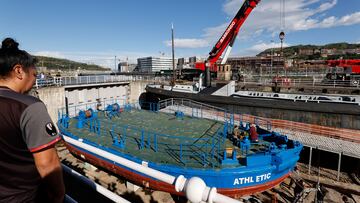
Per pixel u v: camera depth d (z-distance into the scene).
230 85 22.86
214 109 21.53
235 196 9.35
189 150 11.11
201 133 13.55
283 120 17.64
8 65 1.98
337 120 15.45
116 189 10.97
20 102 1.73
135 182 10.55
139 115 18.36
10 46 2.08
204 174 8.92
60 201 2.01
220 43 24.00
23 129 1.72
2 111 1.70
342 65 28.53
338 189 12.30
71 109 27.08
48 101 23.31
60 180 1.94
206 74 25.28
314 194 11.41
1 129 1.71
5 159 1.77
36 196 1.96
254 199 9.84
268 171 9.46
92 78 30.36
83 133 14.02
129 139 12.77
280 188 12.02
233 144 11.73
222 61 24.19
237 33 23.48
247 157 9.34
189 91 25.62
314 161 14.66
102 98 31.34
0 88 1.91
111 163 11.16
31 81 2.22
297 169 13.96
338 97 17.94
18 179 1.83
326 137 15.43
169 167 9.30
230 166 9.40
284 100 18.84
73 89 27.48
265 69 51.47
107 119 17.06
